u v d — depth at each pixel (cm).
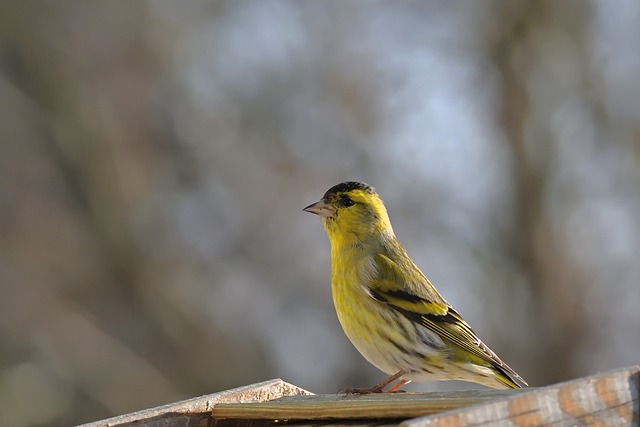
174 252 1895
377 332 881
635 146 1819
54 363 1775
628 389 566
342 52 1881
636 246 1791
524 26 1881
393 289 880
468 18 1902
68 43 1977
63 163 1919
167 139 1959
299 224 1859
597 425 554
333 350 1811
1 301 1789
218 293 1866
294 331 1834
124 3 1997
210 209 1912
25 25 1959
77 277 1855
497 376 877
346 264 904
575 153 1839
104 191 1917
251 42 1942
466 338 879
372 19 1902
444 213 1809
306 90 1892
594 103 1848
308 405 652
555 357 1762
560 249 1808
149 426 689
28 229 1856
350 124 1850
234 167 1903
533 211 1820
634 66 1848
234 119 1928
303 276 1845
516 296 1795
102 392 1780
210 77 1969
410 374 880
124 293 1872
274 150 1884
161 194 1934
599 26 1877
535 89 1870
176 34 1998
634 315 1773
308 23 1912
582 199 1822
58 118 1938
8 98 1917
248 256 1867
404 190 1809
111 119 1955
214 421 705
